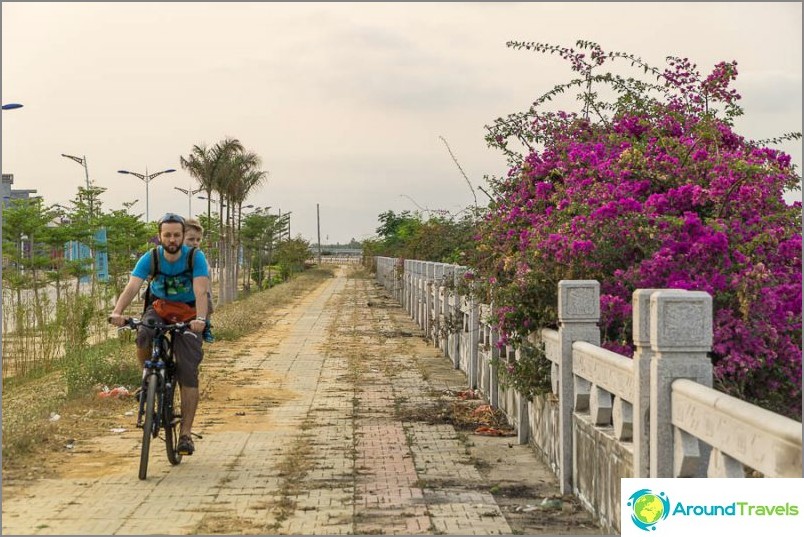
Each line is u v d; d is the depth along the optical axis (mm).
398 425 9820
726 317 6797
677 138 9234
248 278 53000
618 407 5664
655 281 7273
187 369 7734
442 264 18250
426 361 15984
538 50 10445
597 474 6129
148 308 7855
